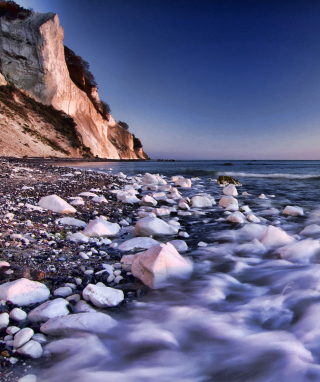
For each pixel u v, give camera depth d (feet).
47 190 28.14
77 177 43.45
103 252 12.71
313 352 6.63
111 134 234.17
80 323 7.02
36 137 123.54
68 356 6.34
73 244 13.41
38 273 9.81
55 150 125.49
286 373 6.04
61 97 151.94
